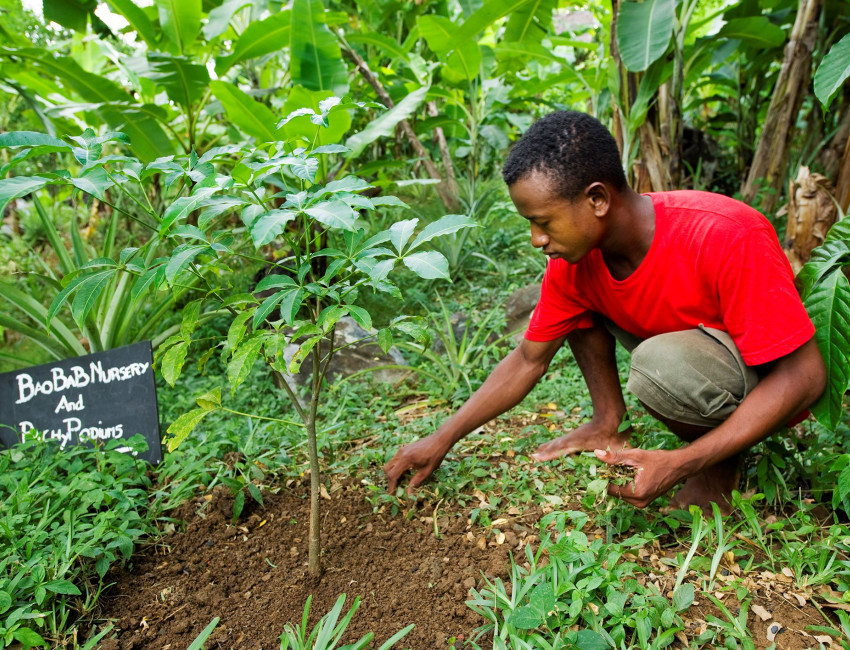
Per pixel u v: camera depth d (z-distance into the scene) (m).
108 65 6.23
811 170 4.79
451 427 2.20
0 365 4.26
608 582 1.60
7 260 4.89
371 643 1.64
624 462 1.73
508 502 2.19
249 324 3.53
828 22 4.73
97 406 2.65
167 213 1.35
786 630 1.58
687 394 1.84
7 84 3.93
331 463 2.50
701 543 1.89
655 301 1.91
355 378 3.50
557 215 1.68
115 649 1.67
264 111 3.80
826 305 1.85
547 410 2.91
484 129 6.00
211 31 4.31
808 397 1.73
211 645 1.70
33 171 6.28
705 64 5.38
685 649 1.50
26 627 1.61
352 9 5.89
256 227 1.32
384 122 3.91
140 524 2.12
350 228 1.29
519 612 1.50
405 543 2.04
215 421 3.04
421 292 4.29
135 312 3.58
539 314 2.17
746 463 2.16
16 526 1.97
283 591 1.89
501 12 4.55
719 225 1.73
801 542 1.81
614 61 4.08
